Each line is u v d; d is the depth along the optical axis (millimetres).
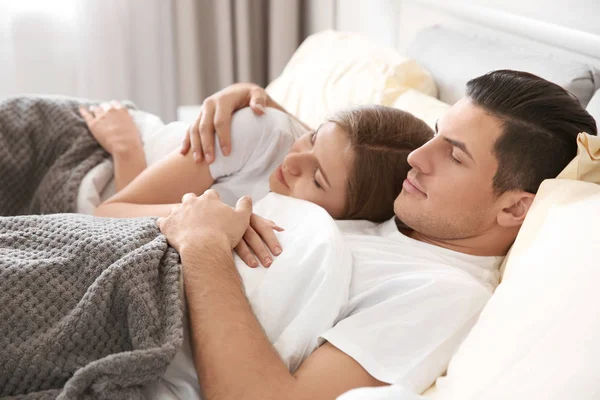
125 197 1226
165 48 2465
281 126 1258
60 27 2303
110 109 1389
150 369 749
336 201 1083
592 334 636
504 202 922
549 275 731
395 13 1953
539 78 927
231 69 2473
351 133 1072
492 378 683
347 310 897
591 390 603
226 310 820
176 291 843
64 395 713
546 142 893
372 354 811
